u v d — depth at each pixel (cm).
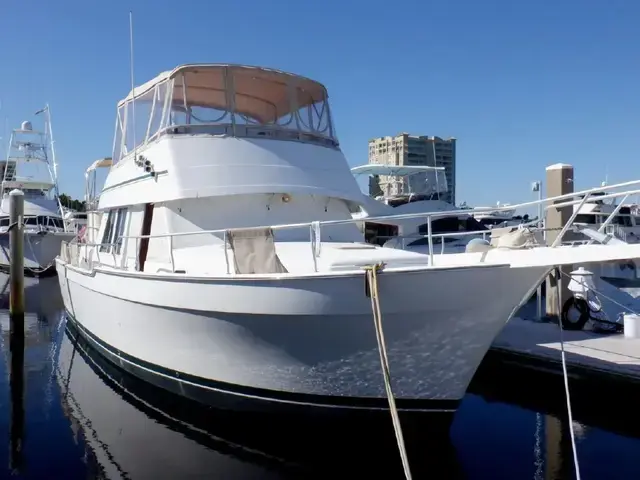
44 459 631
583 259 526
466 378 604
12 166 3138
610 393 813
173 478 582
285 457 625
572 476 603
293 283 575
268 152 832
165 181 804
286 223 830
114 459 628
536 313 1267
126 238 836
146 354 777
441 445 618
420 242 1864
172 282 669
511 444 689
